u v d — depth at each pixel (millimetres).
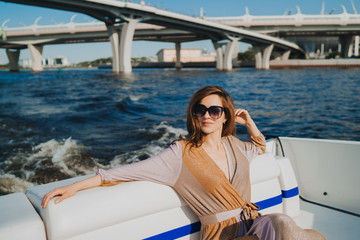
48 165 5191
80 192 1200
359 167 2127
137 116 11133
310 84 28875
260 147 1723
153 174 1325
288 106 15055
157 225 1361
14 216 1091
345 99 17688
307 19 77500
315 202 2357
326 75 43469
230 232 1341
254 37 73938
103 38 83875
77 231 1120
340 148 2193
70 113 11383
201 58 150625
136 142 6875
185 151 1360
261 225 1338
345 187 2215
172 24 66938
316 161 2324
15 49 103000
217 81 35781
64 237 1098
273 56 94312
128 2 55125
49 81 37438
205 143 1442
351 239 1912
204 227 1394
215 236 1351
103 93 20859
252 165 1679
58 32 79562
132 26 60750
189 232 1464
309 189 2404
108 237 1221
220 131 1451
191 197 1355
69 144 6578
